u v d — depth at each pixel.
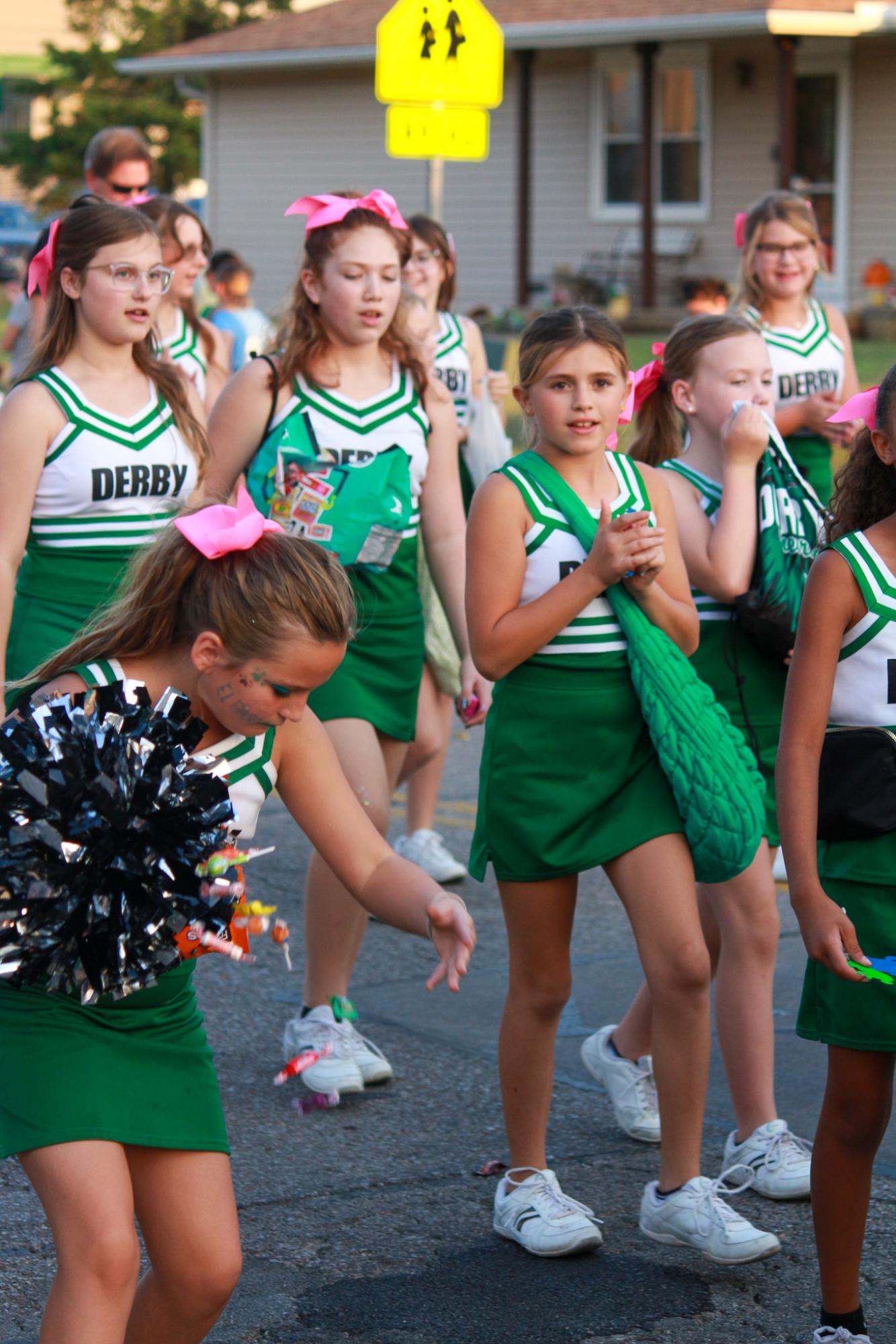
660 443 5.62
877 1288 4.23
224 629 3.16
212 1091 3.30
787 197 7.46
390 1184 4.84
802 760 3.73
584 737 4.40
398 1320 4.10
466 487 8.34
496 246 32.12
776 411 7.35
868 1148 3.79
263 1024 6.09
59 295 5.23
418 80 10.26
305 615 3.15
